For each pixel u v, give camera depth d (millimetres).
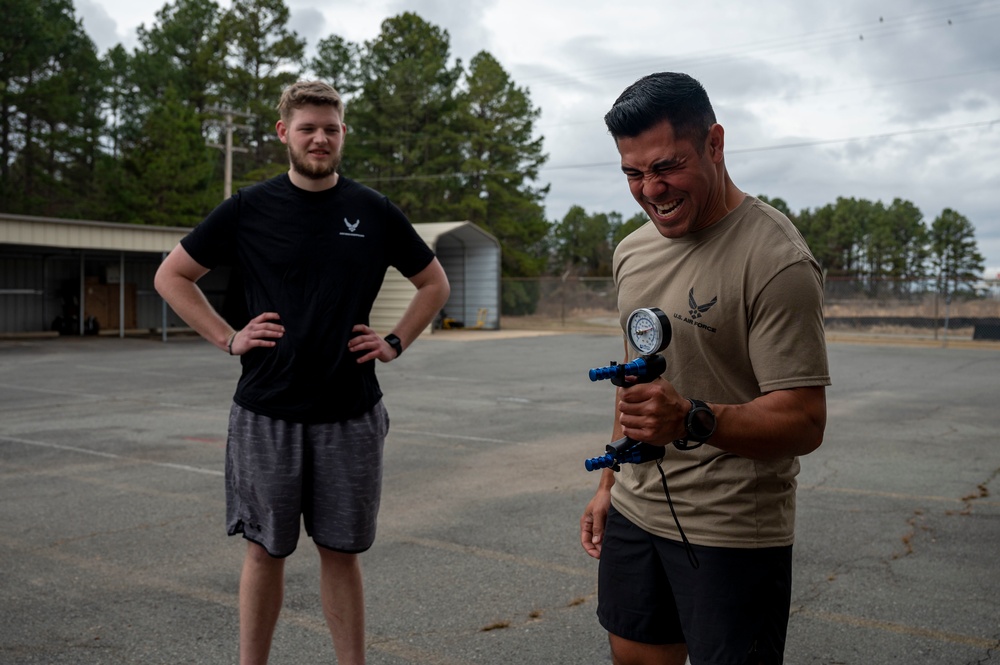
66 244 22734
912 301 31359
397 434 9492
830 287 32719
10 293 25516
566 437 9320
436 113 46812
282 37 50906
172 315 29516
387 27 48094
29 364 17969
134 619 3982
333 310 2838
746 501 2104
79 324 26703
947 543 5273
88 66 47094
